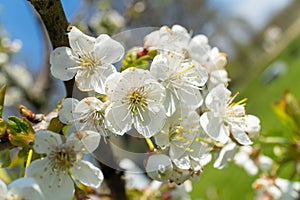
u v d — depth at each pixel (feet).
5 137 0.78
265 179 1.24
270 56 9.21
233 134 0.84
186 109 0.78
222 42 8.94
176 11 5.27
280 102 1.22
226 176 3.52
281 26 11.59
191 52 0.86
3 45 1.99
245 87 7.02
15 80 1.85
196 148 0.79
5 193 0.70
